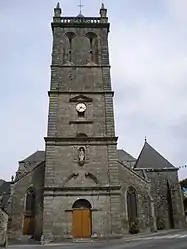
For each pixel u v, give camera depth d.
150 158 44.25
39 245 22.91
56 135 28.89
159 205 39.44
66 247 20.34
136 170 37.69
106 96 30.94
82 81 31.70
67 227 25.83
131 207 30.44
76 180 27.38
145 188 31.06
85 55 33.38
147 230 29.75
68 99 30.59
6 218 21.81
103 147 28.56
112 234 25.67
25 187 29.64
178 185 40.88
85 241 24.64
